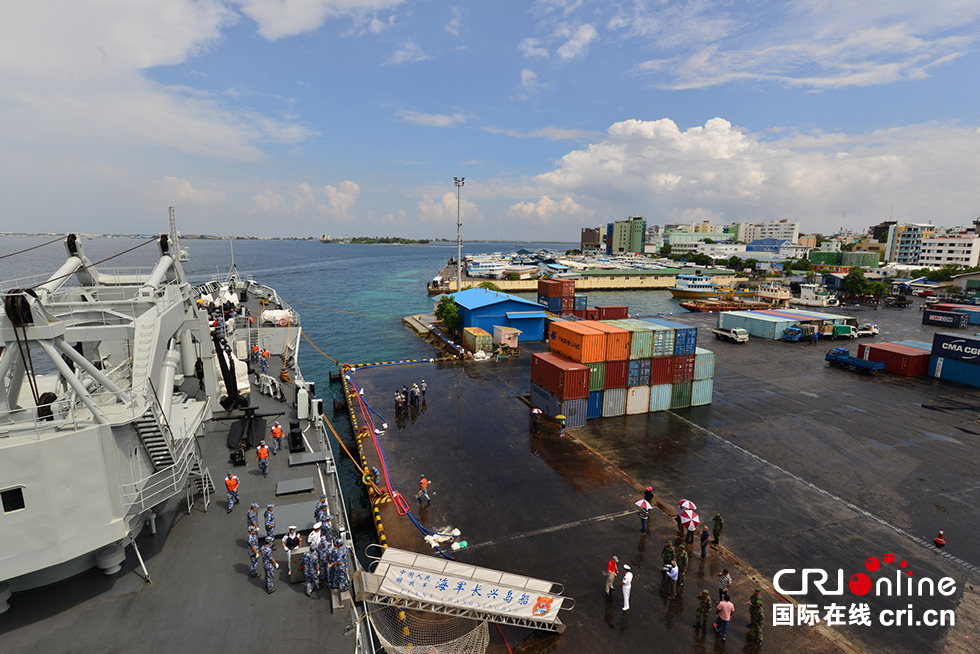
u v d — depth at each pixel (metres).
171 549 17.36
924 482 28.53
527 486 27.58
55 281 21.16
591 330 38.00
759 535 23.27
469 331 60.38
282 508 19.59
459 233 81.81
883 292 112.31
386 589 15.27
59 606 14.40
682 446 33.25
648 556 21.69
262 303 59.75
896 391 46.03
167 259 25.77
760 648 16.80
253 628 13.90
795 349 64.00
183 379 31.70
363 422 36.47
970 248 184.75
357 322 86.62
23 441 12.61
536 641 17.06
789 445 33.59
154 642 13.19
